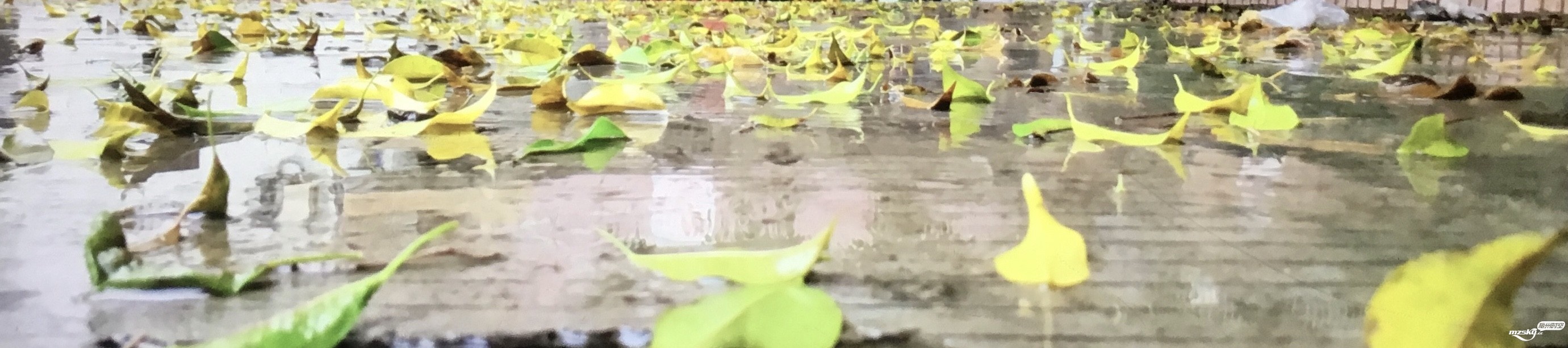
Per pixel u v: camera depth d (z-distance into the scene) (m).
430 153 1.46
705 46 3.10
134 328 1.02
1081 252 1.11
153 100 1.71
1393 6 6.58
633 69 2.66
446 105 1.89
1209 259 1.15
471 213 1.24
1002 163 1.44
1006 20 5.97
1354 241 1.19
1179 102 1.84
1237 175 1.39
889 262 1.13
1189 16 6.46
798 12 6.81
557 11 6.07
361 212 1.24
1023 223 1.23
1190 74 2.62
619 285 1.09
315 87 2.16
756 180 1.36
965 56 3.23
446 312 1.04
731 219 1.23
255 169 1.38
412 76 2.13
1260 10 6.10
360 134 1.54
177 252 1.14
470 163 1.41
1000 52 3.40
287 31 3.88
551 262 1.12
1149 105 1.97
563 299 1.06
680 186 1.33
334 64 2.70
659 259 1.07
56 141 1.49
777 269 1.06
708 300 1.00
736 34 4.41
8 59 2.71
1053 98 2.08
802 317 1.00
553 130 1.60
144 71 2.46
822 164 1.43
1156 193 1.32
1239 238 1.19
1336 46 3.77
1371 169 1.42
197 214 1.22
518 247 1.16
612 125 1.52
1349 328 1.03
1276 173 1.40
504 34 3.66
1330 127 1.67
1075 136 1.59
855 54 3.09
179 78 2.31
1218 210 1.27
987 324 1.03
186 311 1.04
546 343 1.01
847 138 1.57
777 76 2.53
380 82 1.87
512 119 1.69
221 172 1.21
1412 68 2.89
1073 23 5.54
